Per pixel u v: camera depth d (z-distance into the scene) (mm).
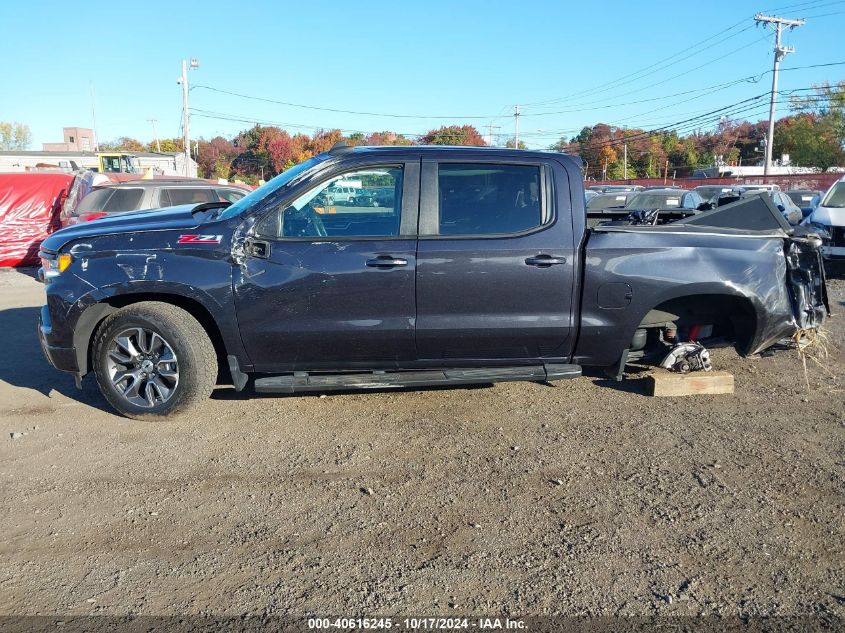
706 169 66000
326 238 4711
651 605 2986
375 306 4703
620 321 4879
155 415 4957
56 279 4871
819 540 3488
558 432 4848
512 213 4797
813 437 4762
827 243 11922
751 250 5035
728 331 5590
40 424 5004
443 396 5570
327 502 3873
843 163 50406
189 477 4176
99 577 3186
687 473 4219
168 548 3422
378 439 4730
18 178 14320
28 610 2945
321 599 3021
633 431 4863
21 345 7371
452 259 4680
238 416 5145
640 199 17641
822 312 5324
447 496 3938
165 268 4707
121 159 45406
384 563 3291
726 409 5297
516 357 4957
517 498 3914
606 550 3395
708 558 3332
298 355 4824
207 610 2951
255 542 3473
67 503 3863
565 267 4773
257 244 4691
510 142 73250
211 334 5160
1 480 4137
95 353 4953
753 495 3945
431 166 4785
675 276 4867
